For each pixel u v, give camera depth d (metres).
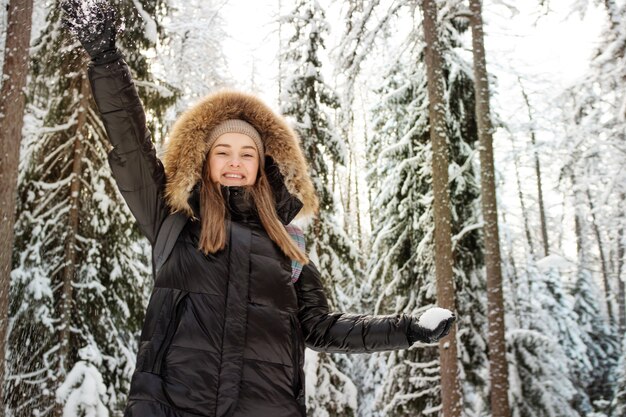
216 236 1.97
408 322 2.17
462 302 11.44
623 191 10.93
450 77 11.90
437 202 9.53
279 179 2.43
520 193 27.03
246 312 1.89
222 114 2.30
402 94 12.84
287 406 1.86
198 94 12.12
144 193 2.07
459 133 11.92
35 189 8.64
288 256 2.15
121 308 8.95
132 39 8.85
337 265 11.76
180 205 2.05
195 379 1.76
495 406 9.58
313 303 2.34
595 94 10.91
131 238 9.23
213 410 1.74
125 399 8.76
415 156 12.20
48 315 8.20
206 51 13.05
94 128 9.01
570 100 11.27
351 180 25.67
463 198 11.93
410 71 12.47
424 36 10.04
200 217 2.05
